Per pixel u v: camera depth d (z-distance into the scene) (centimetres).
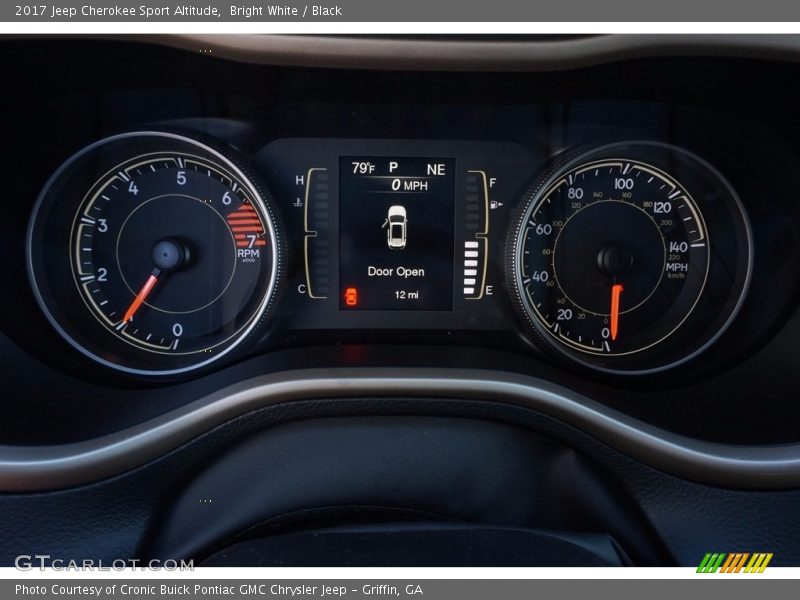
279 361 25
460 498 24
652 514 23
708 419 24
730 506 22
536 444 24
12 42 21
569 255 28
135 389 26
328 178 27
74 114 26
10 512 22
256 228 27
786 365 25
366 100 26
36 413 24
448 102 26
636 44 21
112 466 22
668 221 28
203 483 24
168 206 27
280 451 24
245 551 21
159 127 27
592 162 27
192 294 27
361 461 24
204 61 22
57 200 27
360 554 20
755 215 27
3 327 25
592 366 27
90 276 27
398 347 27
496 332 28
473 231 28
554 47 22
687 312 28
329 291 28
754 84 24
